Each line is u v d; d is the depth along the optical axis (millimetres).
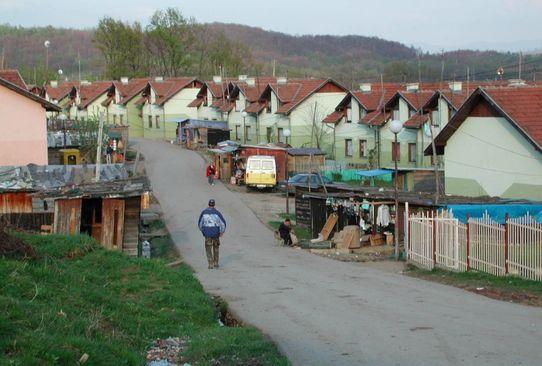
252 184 48375
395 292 16797
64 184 28312
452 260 19938
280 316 13891
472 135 31422
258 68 115250
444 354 10391
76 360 8328
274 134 65500
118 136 62562
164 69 111625
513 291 16266
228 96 74562
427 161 49625
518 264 17688
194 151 69312
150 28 110875
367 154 56500
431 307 14539
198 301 14383
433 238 20734
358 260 24031
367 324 12781
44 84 103750
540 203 24250
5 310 9273
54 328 9320
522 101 29109
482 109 30688
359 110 57219
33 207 26781
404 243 24422
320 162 52438
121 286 14266
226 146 56031
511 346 10820
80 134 52625
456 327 12312
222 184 51844
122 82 94812
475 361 9953
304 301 15617
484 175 30859
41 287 11219
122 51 109062
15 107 36688
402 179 42031
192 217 37125
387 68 124812
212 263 21734
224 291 17281
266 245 28484
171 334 11656
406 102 51250
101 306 11656
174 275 16438
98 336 9859
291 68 159125
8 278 11109
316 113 63094
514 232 17844
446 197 26891
